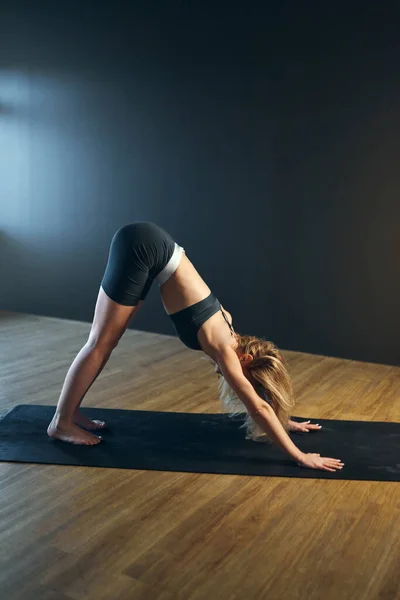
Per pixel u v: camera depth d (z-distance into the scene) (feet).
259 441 9.10
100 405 10.62
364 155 14.12
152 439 9.06
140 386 11.86
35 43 18.07
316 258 14.98
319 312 15.14
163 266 8.25
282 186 15.11
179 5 15.75
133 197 17.16
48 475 7.73
